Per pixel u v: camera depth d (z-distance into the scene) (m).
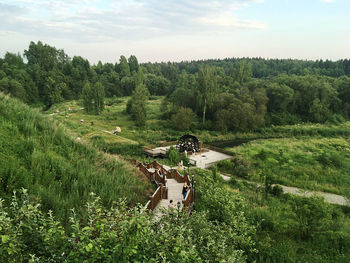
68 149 12.65
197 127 58.06
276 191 20.00
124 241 4.09
